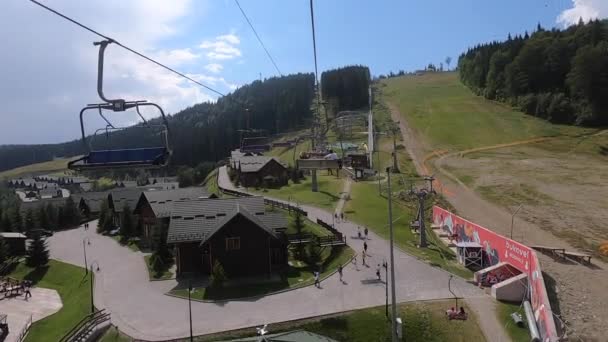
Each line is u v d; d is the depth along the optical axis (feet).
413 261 167.22
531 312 119.14
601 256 169.48
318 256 176.04
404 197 270.67
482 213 239.09
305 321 123.65
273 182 329.93
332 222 222.89
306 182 330.95
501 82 591.78
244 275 162.30
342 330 120.98
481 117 519.60
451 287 141.69
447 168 349.82
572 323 116.98
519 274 139.54
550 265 158.92
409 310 126.41
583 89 463.83
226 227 161.17
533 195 265.75
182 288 154.40
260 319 125.70
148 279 167.12
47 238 267.80
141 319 130.11
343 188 300.61
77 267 201.05
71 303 162.09
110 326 125.90
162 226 189.57
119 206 278.46
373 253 176.45
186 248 168.86
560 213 230.27
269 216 176.96
